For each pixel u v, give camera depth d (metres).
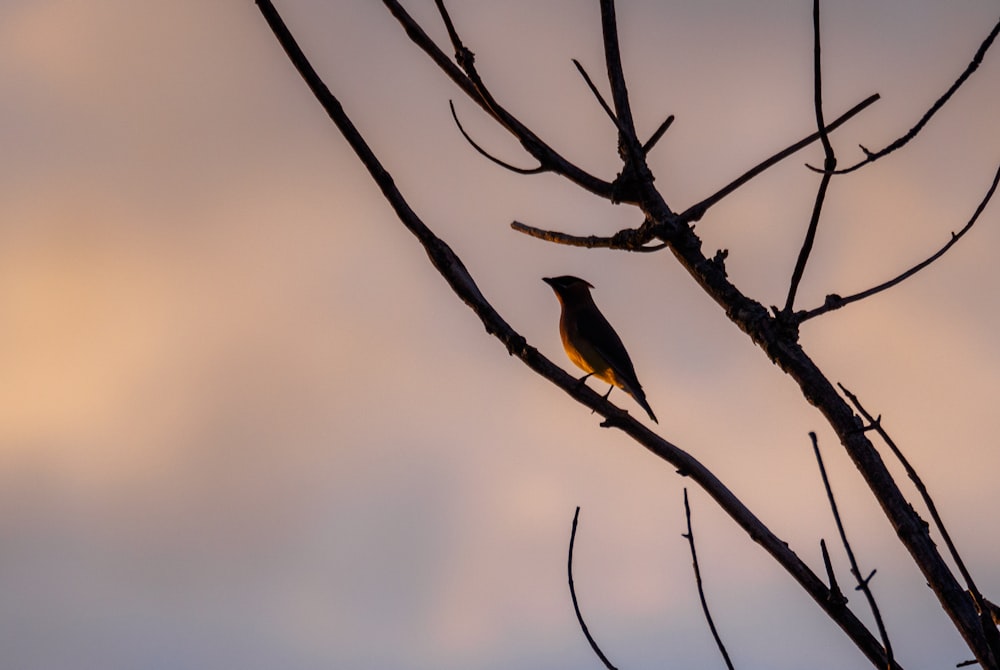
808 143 7.66
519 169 7.73
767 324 7.06
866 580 5.74
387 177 7.92
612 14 7.86
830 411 6.61
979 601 5.65
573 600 7.06
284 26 7.81
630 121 7.71
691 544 6.82
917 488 5.95
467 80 8.12
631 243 7.84
